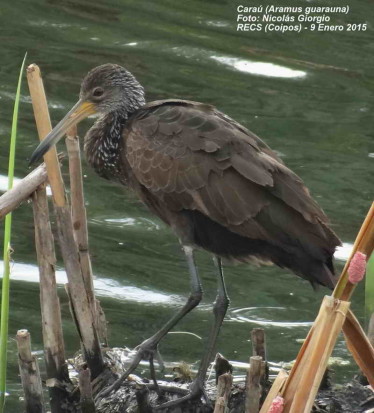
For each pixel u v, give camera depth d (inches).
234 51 786.2
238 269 567.2
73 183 420.8
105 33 805.2
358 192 619.8
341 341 505.0
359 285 553.3
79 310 425.4
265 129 685.9
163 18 835.4
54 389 422.9
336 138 681.0
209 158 425.4
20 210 599.8
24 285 529.3
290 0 856.3
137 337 494.3
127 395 427.5
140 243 577.6
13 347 478.9
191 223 439.8
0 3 847.1
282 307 528.4
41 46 778.8
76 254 418.0
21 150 648.4
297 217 412.2
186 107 449.7
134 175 457.1
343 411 421.7
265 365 410.6
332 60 780.0
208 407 423.5
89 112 475.5
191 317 518.3
